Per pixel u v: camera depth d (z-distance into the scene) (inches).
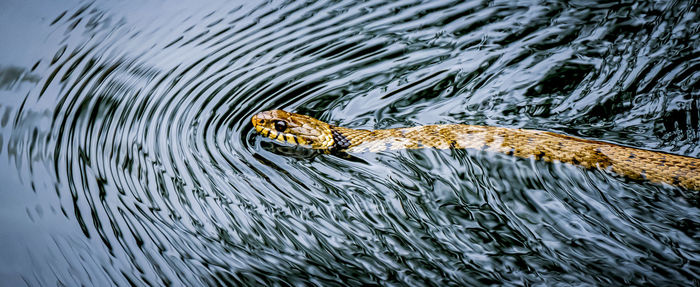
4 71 324.5
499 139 255.9
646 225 198.7
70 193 240.4
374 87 303.3
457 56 323.6
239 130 273.6
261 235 209.6
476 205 216.4
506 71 309.4
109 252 209.3
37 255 210.4
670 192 214.8
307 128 267.4
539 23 346.9
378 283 185.8
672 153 242.1
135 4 386.6
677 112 269.3
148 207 228.1
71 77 320.8
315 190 230.2
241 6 385.7
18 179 249.8
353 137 266.7
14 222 225.6
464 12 363.6
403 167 243.3
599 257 186.9
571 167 233.1
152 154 258.5
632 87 289.0
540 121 273.7
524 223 205.0
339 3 383.6
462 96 293.9
